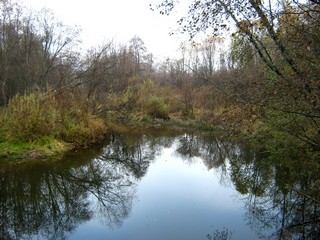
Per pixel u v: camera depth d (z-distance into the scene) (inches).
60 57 1011.3
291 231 281.0
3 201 364.2
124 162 571.8
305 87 214.8
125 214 320.8
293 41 222.4
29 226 305.1
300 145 339.3
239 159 576.4
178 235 270.2
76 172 490.3
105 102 875.4
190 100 1149.1
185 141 800.9
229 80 275.9
